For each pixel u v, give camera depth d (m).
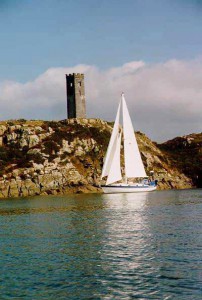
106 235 44.22
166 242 39.34
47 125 157.62
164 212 67.38
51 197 116.19
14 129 152.38
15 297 25.09
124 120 121.62
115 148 120.12
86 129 159.12
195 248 36.31
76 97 174.75
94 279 28.11
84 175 141.62
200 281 27.20
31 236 44.47
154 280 27.62
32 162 137.12
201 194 119.81
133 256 33.97
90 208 76.44
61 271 30.00
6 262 32.69
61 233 46.09
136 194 119.31
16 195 127.94
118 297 24.95
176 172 178.00
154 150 181.62
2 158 138.38
